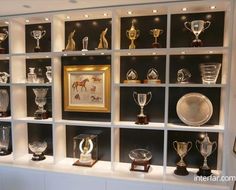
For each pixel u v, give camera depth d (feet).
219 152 6.84
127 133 7.64
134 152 7.19
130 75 7.12
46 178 6.96
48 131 8.33
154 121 7.40
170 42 6.92
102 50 6.85
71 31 7.90
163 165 6.95
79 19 7.72
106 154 7.85
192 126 6.55
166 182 6.22
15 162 7.58
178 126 6.59
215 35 6.82
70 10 7.00
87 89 7.74
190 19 6.98
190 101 6.67
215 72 6.30
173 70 7.17
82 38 7.84
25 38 8.31
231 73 5.94
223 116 6.42
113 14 6.70
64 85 7.91
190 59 7.05
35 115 7.95
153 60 7.32
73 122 7.36
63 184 6.84
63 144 7.97
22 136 8.16
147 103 7.41
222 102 6.59
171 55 7.16
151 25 7.30
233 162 5.58
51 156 8.19
